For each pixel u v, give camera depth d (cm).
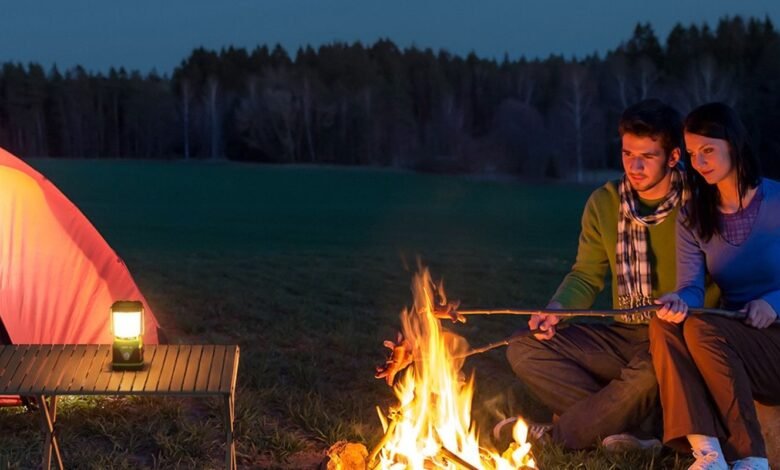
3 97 7838
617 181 459
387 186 5191
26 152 7862
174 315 766
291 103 7775
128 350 356
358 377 551
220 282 1020
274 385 523
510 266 1364
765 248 402
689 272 415
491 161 6700
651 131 414
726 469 364
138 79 8250
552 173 6600
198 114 8100
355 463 369
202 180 5322
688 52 7400
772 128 6334
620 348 448
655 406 436
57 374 351
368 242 2223
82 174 5538
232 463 349
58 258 521
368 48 8456
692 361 381
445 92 7688
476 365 598
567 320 810
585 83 6975
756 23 7412
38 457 410
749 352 383
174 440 426
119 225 2673
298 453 425
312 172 6303
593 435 423
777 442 397
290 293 962
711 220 406
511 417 460
